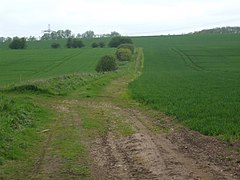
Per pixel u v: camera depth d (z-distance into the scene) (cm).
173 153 1744
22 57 11312
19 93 4078
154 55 12069
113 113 3069
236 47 13150
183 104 3091
